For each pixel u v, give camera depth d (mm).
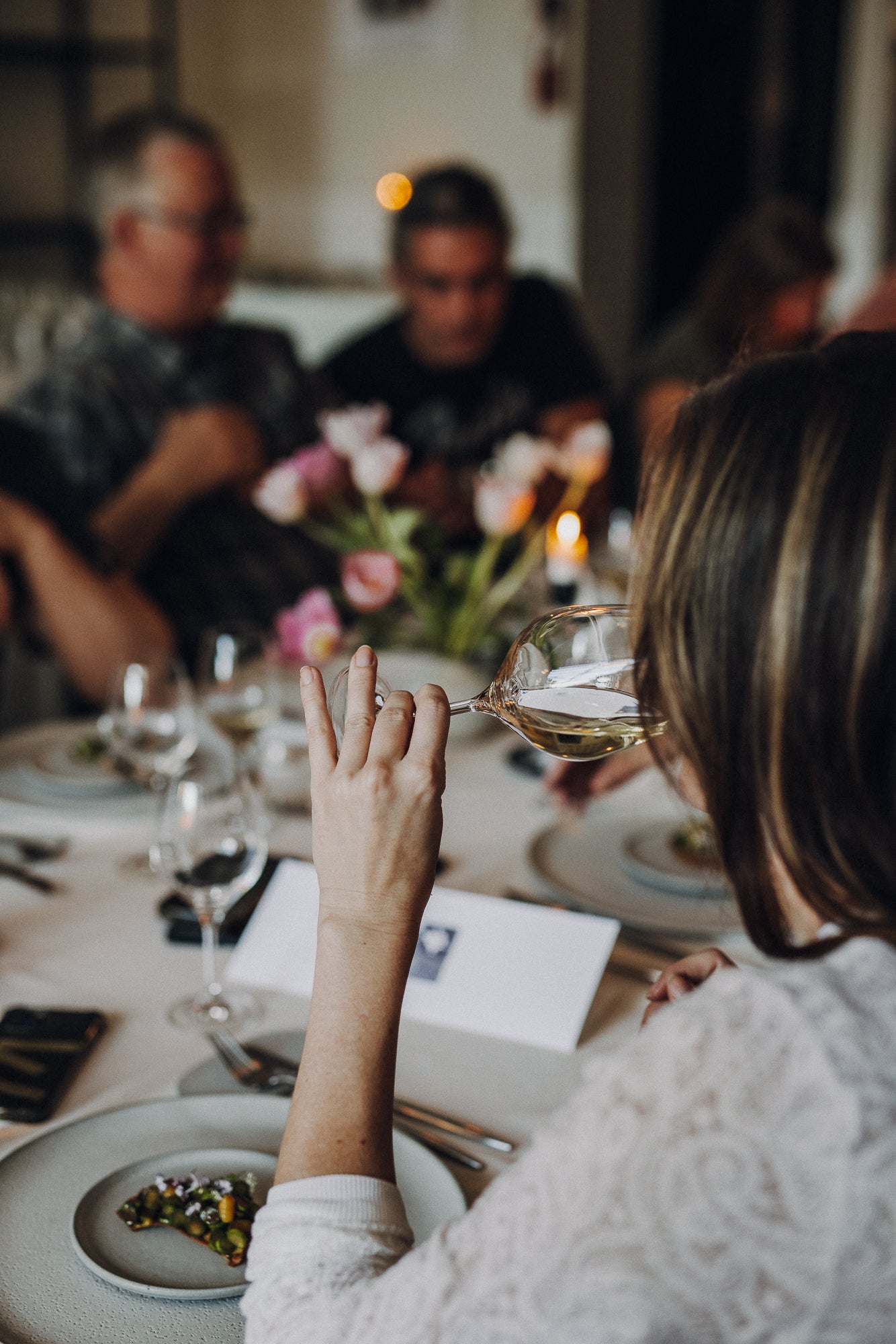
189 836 1012
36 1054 924
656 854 1272
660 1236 489
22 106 4254
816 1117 484
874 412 523
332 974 661
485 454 3125
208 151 2375
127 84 4355
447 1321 526
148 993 1042
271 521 2516
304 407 2809
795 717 533
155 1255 707
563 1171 517
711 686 563
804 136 5289
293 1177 629
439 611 1806
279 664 1853
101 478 2363
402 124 4281
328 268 4473
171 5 4289
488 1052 965
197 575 2428
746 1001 512
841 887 556
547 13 3980
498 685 794
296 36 4312
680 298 4984
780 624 529
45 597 1948
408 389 3086
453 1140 844
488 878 1263
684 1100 498
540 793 1516
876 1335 502
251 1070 911
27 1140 809
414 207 2844
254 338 2758
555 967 1027
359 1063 648
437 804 670
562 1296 499
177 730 1449
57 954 1107
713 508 552
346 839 668
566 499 2686
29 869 1286
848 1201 478
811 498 522
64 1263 707
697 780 666
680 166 4789
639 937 1119
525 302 3227
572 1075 935
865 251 5582
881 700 519
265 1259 620
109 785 1469
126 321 2420
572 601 1979
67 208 4418
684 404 596
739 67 4902
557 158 4160
